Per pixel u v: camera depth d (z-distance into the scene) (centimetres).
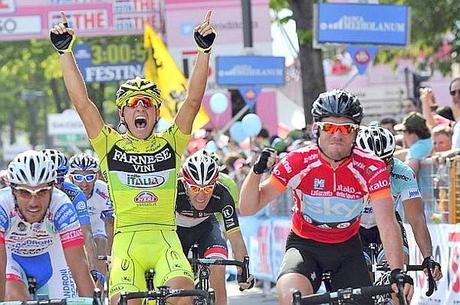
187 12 4909
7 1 4944
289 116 4897
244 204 1402
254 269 3145
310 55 3616
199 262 1634
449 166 2153
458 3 5116
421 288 2131
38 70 7212
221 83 3647
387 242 1363
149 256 1486
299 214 1448
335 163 1394
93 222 2064
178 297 1423
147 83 1506
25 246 1526
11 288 1530
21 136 14712
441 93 4753
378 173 1384
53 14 4947
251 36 3722
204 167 1694
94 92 7238
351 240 1464
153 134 1525
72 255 1491
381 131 1606
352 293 1259
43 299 1307
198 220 1822
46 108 11688
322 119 1369
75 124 7531
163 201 1511
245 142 3884
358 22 3250
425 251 1661
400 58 5172
